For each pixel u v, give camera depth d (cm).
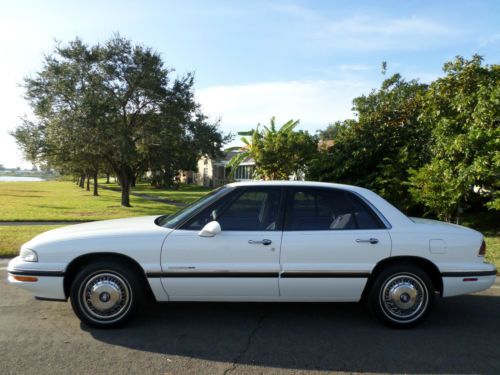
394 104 1587
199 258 458
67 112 2173
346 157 1493
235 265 457
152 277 456
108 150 2227
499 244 974
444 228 489
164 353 407
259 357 400
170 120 2339
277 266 459
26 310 527
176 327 474
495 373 375
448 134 1164
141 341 434
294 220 475
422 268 484
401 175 1380
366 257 465
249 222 475
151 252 456
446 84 1206
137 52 2252
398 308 475
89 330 462
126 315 461
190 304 555
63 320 492
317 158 1634
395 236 471
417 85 1923
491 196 1159
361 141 1461
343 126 1588
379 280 470
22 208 2048
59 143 2209
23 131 2325
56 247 457
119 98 2248
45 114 2283
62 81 2192
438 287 485
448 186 1126
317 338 448
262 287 461
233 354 407
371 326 485
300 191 488
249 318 506
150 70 2242
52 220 1465
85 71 2231
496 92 1053
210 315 514
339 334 460
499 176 1067
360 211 483
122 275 459
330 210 483
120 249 456
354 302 521
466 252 477
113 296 460
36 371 366
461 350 422
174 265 456
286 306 553
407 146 1401
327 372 373
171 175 2969
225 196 485
